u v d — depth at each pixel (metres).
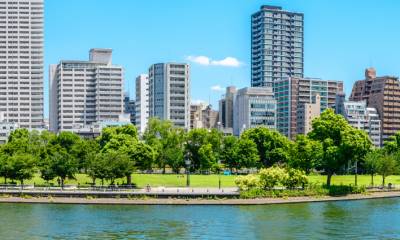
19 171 182.75
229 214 142.75
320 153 185.62
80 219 135.00
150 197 166.75
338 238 113.44
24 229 122.12
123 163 182.38
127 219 134.75
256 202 162.50
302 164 187.50
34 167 188.62
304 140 187.88
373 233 118.88
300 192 175.38
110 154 185.62
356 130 189.00
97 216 139.50
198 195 166.38
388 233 118.88
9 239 112.12
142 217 137.75
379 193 191.75
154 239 111.44
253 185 172.88
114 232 118.50
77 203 163.25
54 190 175.62
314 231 120.31
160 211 148.12
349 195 183.50
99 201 163.25
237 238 112.62
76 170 184.50
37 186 186.38
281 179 173.88
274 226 125.75
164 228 122.94
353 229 123.00
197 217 137.75
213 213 144.50
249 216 139.62
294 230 121.12
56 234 116.81
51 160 182.00
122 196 167.75
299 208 155.50
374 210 152.88
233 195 166.88
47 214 143.00
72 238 112.81
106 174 181.38
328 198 175.38
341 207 159.00
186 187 192.50
